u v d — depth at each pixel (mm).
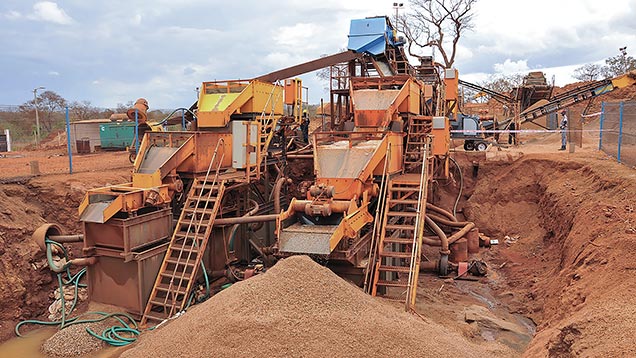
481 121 28531
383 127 13648
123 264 12117
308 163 20297
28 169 17672
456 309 12133
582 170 16391
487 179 20891
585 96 28250
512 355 9344
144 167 13781
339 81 19516
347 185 12008
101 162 21047
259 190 17250
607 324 6883
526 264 15797
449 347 7676
